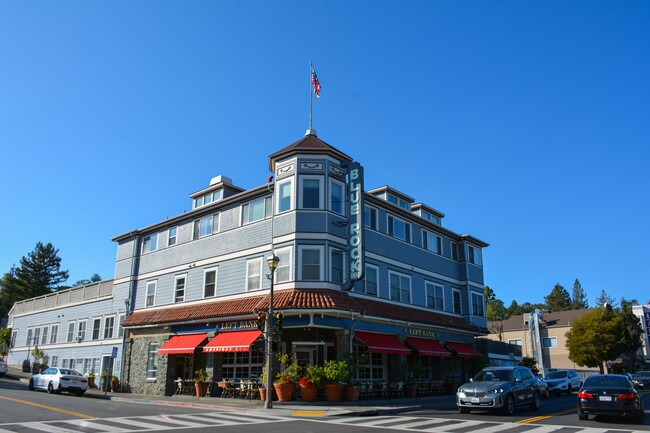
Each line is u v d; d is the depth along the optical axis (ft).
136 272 120.37
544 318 221.25
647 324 229.66
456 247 127.95
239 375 91.09
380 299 97.14
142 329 109.40
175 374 99.81
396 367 96.84
